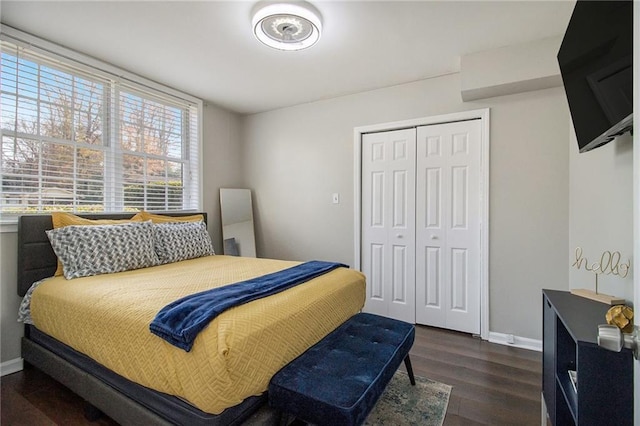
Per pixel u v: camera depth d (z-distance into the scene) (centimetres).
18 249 216
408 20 209
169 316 136
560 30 220
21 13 202
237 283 187
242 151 422
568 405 122
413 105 311
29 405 182
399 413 175
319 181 368
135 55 258
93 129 270
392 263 329
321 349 162
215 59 265
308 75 296
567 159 247
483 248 279
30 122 231
